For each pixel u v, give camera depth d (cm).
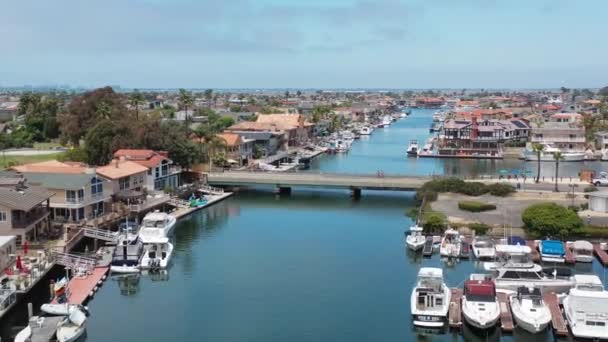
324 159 19462
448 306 5894
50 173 9512
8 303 5862
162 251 7800
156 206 10538
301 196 12756
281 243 8912
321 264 7794
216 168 14738
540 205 8856
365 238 9212
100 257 7731
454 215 9775
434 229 9056
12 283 6128
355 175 13088
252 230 9775
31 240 7869
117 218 9388
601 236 8512
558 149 18875
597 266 7562
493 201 10812
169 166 12388
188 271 7538
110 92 17400
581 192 11638
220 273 7456
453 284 6875
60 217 8919
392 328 5756
